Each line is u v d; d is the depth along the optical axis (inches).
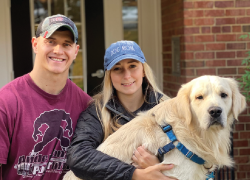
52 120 76.5
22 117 73.2
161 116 76.9
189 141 72.4
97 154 70.1
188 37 149.5
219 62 150.9
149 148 73.9
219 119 69.4
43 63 76.0
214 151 74.0
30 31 186.2
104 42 194.9
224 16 149.5
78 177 72.7
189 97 74.7
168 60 178.7
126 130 78.3
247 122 154.3
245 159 156.5
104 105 81.3
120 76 82.0
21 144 72.7
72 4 189.8
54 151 76.6
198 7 148.5
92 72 194.7
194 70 150.7
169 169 70.2
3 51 183.6
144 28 197.2
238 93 75.5
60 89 80.3
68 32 77.2
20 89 75.7
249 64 151.9
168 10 174.1
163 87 190.4
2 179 75.0
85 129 77.5
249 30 150.6
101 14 193.5
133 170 68.0
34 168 74.3
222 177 149.9
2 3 181.5
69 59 78.9
